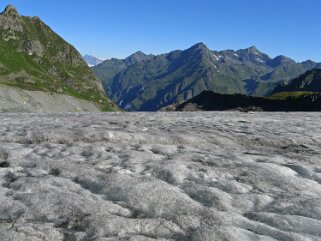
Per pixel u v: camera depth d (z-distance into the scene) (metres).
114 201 10.15
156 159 14.36
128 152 15.54
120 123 27.47
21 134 20.56
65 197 10.01
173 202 9.83
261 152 17.06
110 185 11.13
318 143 20.02
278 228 8.70
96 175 12.18
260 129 25.30
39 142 19.00
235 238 7.96
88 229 8.46
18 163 13.77
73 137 19.38
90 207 9.48
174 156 14.96
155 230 8.49
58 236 8.17
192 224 8.72
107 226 8.50
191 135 20.34
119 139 19.19
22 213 9.23
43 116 37.56
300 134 22.86
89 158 14.63
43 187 10.90
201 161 14.31
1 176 12.30
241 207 9.91
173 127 24.92
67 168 12.88
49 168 13.08
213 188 10.97
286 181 11.80
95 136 19.36
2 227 8.45
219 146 18.78
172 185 11.34
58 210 9.35
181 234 8.34
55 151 15.91
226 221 8.81
